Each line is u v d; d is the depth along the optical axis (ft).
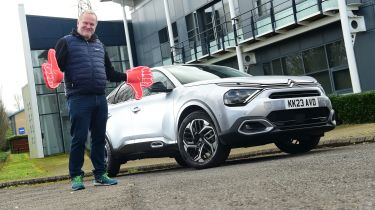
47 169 46.52
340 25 49.85
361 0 47.26
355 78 45.78
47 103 80.43
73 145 15.37
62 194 14.62
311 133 19.24
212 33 70.59
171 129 20.77
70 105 15.30
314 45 53.42
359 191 8.39
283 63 58.08
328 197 8.16
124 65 90.68
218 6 69.26
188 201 9.45
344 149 20.18
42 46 81.10
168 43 82.48
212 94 18.90
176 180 14.58
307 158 16.69
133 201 10.29
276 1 56.59
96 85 15.35
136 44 91.66
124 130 23.25
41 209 11.07
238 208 8.05
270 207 7.83
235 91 18.40
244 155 28.58
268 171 13.53
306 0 51.96
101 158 16.25
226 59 67.46
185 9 76.28
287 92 18.57
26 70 78.84
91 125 15.90
